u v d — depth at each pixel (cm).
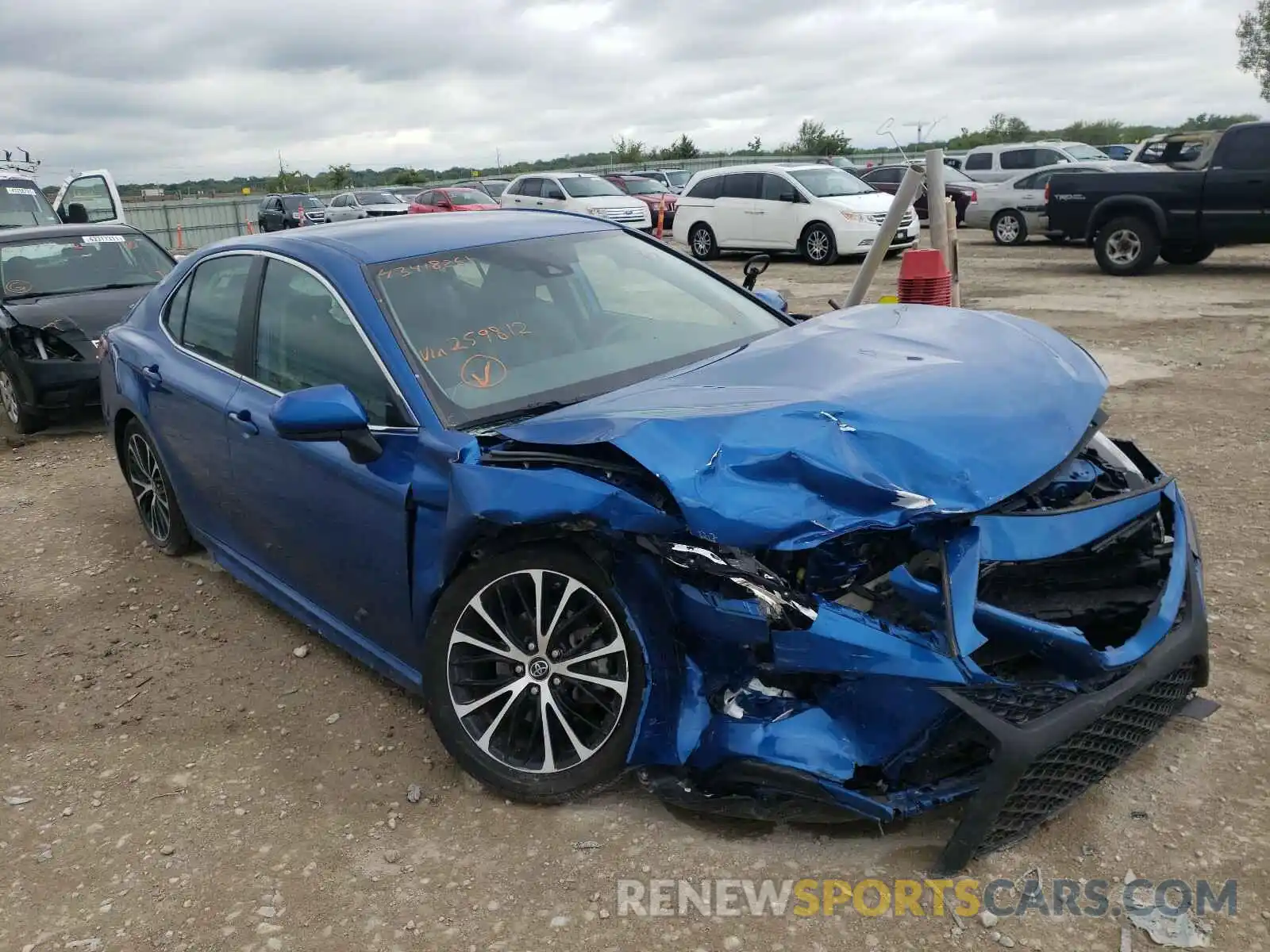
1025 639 248
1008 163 2512
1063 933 237
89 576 510
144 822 311
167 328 476
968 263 1633
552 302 372
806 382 291
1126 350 888
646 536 262
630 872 268
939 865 256
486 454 294
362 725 355
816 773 247
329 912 265
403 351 333
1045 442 277
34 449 780
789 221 1847
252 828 303
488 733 298
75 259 884
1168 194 1333
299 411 304
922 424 266
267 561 418
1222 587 403
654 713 271
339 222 440
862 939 239
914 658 240
